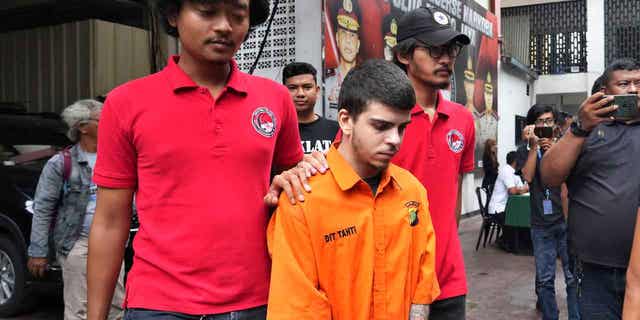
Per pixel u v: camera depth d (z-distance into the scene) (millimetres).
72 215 3783
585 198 2957
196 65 1837
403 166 2570
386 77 1738
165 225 1785
